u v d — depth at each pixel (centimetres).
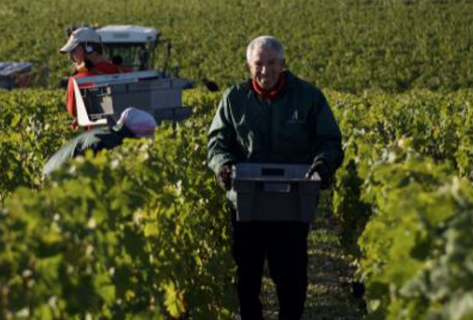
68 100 1218
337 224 1363
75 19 6272
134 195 593
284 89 692
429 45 5125
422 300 443
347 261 1114
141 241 586
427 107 1702
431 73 4694
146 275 591
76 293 462
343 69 4838
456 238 408
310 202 661
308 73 4841
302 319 889
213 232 980
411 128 1231
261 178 668
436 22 5462
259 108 693
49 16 6406
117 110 1217
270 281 1023
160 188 691
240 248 715
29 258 436
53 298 445
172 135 1024
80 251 484
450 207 451
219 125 706
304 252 708
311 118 698
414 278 428
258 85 689
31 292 435
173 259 722
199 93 2495
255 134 697
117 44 3325
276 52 671
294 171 691
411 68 4784
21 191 490
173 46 5428
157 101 1255
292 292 717
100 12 6488
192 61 5188
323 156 673
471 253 389
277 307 926
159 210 693
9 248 437
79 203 519
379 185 665
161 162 702
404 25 5538
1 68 3831
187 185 884
